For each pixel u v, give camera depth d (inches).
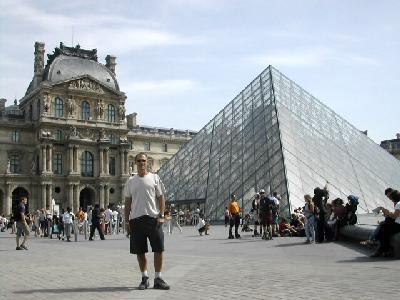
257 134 2770.7
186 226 3427.7
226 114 3265.3
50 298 543.5
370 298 504.1
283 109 2844.5
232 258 968.3
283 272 725.9
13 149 5757.9
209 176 2874.0
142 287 602.5
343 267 778.2
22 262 978.7
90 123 5994.1
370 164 2940.5
